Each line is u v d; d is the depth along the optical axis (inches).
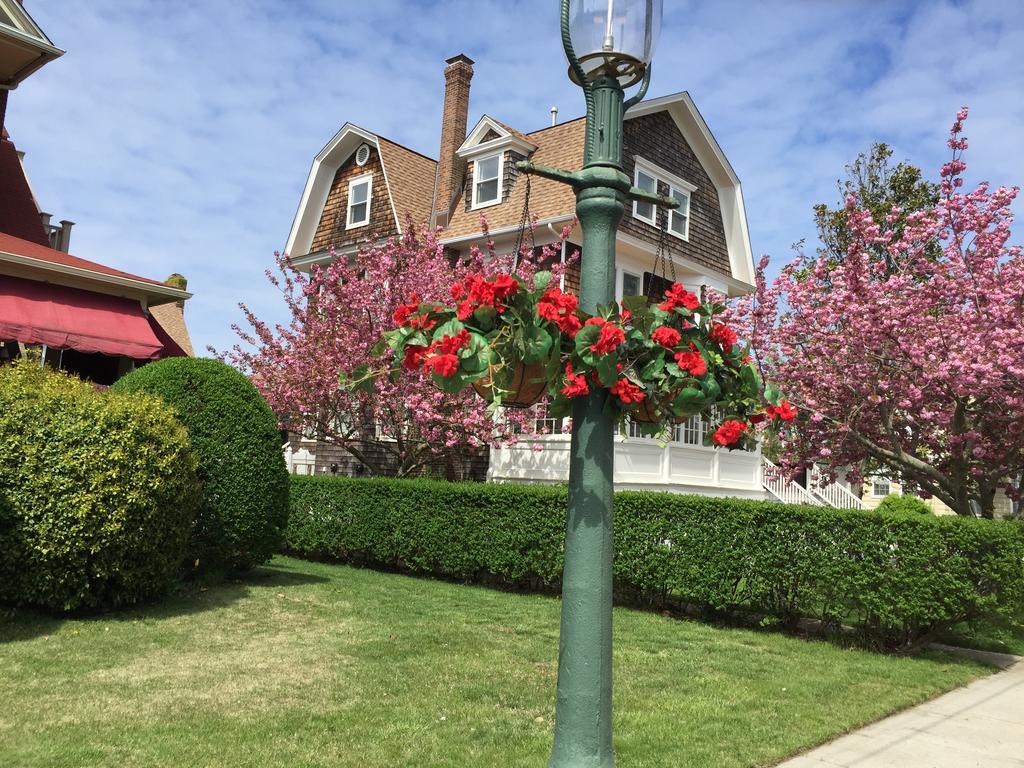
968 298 366.6
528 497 394.6
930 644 327.9
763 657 277.9
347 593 357.4
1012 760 184.1
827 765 176.1
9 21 511.8
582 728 113.7
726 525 337.1
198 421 340.5
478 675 230.2
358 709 195.5
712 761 172.4
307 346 518.6
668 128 734.5
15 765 150.6
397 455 549.0
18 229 579.5
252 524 347.3
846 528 308.3
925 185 760.3
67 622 268.2
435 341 109.3
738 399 129.3
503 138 700.0
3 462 258.1
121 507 273.0
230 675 219.9
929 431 394.3
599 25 119.6
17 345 522.6
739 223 790.5
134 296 503.8
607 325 109.0
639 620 341.1
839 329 387.9
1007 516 370.9
